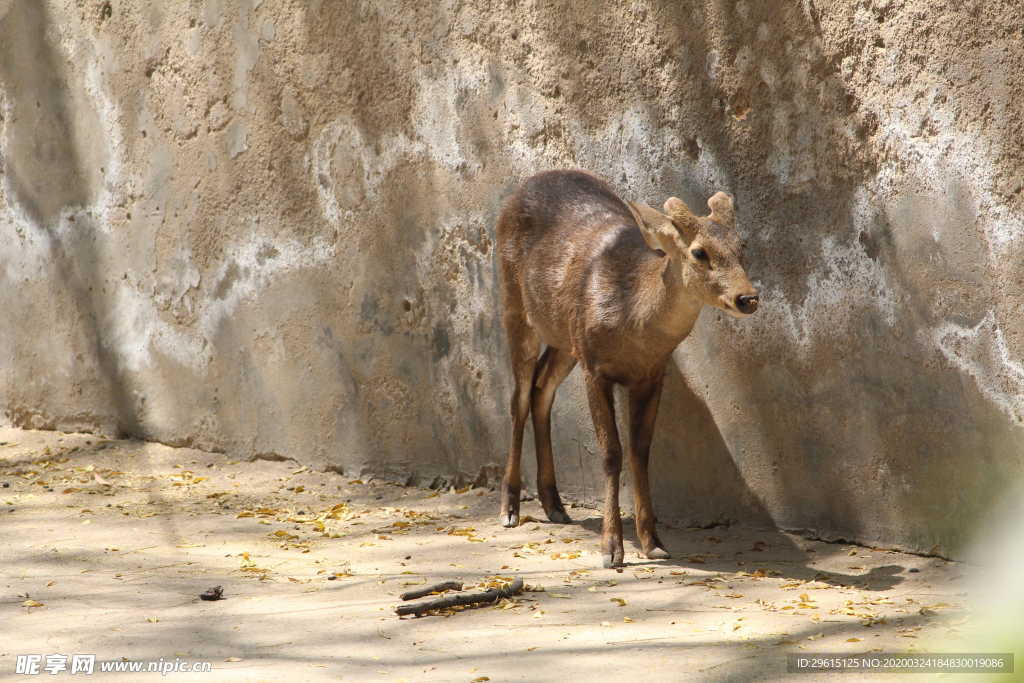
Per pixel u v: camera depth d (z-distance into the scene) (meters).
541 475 11.65
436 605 8.62
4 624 8.38
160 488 13.16
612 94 11.26
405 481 13.11
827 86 9.90
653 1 10.86
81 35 15.25
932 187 9.33
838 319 10.00
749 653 7.45
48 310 15.92
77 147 15.47
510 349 11.59
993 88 8.92
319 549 10.75
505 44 11.91
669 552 10.39
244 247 14.12
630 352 10.04
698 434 11.03
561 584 9.44
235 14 13.89
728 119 10.53
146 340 15.08
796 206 10.19
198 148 14.37
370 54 12.91
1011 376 8.96
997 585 8.70
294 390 13.88
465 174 12.33
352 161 13.16
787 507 10.50
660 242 9.38
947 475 9.42
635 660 7.39
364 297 13.22
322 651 7.73
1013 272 8.90
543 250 11.04
